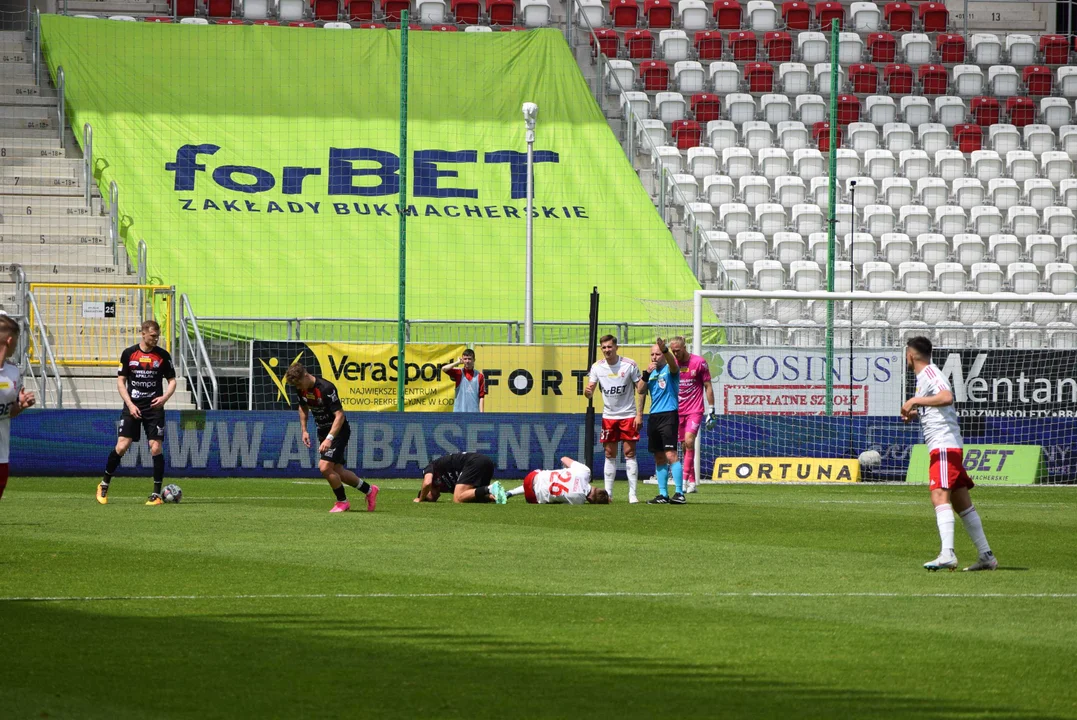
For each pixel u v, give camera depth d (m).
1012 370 82.56
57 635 24.69
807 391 83.44
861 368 83.69
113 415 71.75
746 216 120.44
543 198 114.44
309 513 49.97
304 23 134.25
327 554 37.00
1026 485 76.50
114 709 19.08
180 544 39.16
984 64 142.62
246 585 30.98
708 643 24.36
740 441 78.75
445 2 137.88
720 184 122.88
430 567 34.38
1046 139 132.62
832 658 23.09
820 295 76.38
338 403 50.97
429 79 122.69
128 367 53.75
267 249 106.56
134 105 116.25
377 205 112.12
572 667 22.27
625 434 58.12
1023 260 122.31
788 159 126.50
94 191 108.25
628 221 113.12
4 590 30.05
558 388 85.38
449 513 50.75
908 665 22.56
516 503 56.34
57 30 120.31
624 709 19.45
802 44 138.62
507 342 98.75
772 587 31.31
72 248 101.00
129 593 29.70
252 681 21.05
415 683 21.02
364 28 129.25
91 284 87.50
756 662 22.75
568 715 19.06
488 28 135.50
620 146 119.31
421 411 78.69
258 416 72.75
